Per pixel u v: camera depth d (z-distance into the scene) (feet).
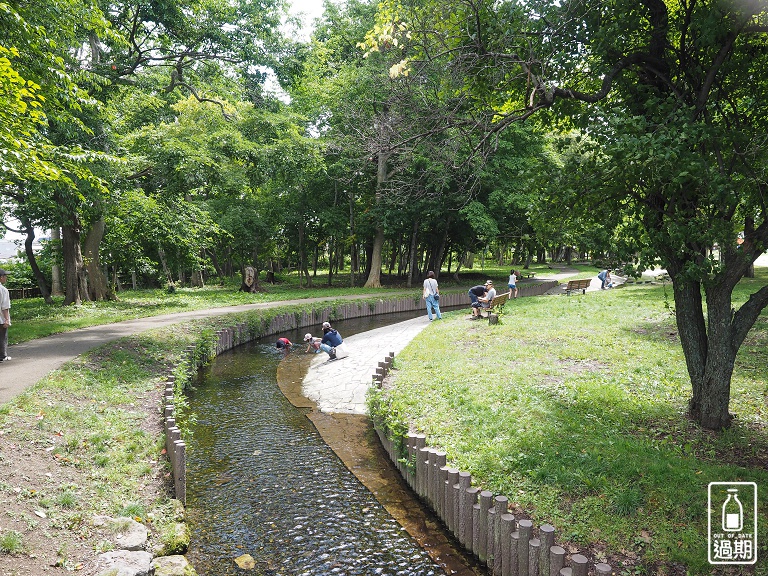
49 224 71.10
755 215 20.85
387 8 25.14
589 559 15.16
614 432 22.67
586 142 20.03
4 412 23.20
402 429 24.47
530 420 24.48
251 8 73.46
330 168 106.83
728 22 20.21
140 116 88.48
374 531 19.66
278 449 27.61
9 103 27.78
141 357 39.60
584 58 25.23
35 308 72.18
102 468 20.92
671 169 17.15
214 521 20.18
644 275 129.39
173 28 67.92
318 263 214.90
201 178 75.15
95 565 14.71
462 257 139.33
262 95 83.61
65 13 41.63
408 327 60.85
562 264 209.97
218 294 94.38
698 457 20.31
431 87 26.66
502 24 23.72
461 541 18.66
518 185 98.27
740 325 22.68
